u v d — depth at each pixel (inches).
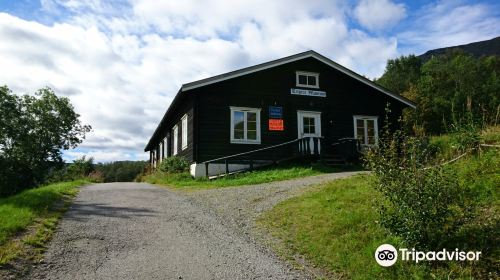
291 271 243.6
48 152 1657.2
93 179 925.8
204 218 363.9
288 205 372.8
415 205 226.8
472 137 368.5
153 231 318.0
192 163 738.2
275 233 312.0
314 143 762.8
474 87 2364.7
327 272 241.6
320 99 834.8
